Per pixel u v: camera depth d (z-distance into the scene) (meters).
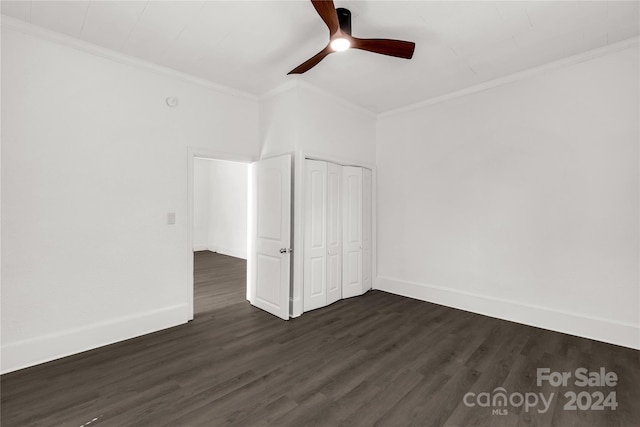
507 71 3.35
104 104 2.87
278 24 2.52
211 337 3.04
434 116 4.11
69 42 2.66
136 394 2.10
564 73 3.12
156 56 3.01
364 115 4.53
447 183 3.99
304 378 2.31
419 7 2.29
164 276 3.26
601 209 2.94
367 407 1.98
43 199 2.56
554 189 3.19
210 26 2.54
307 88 3.70
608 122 2.89
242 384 2.23
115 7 2.30
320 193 3.92
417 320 3.50
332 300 4.11
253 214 4.04
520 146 3.40
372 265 4.75
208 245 9.17
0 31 2.37
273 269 3.68
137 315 3.06
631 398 2.08
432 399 2.07
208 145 3.61
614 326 2.87
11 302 2.42
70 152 2.69
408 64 3.19
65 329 2.66
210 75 3.45
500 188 3.55
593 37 2.70
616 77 2.84
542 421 1.87
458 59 3.08
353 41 2.25
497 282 3.58
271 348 2.80
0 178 2.38
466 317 3.58
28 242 2.50
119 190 2.96
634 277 2.79
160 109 3.23
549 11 2.34
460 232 3.88
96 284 2.83
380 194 4.71
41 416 1.88
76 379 2.28
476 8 2.30
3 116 2.39
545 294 3.26
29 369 2.42
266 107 3.99
